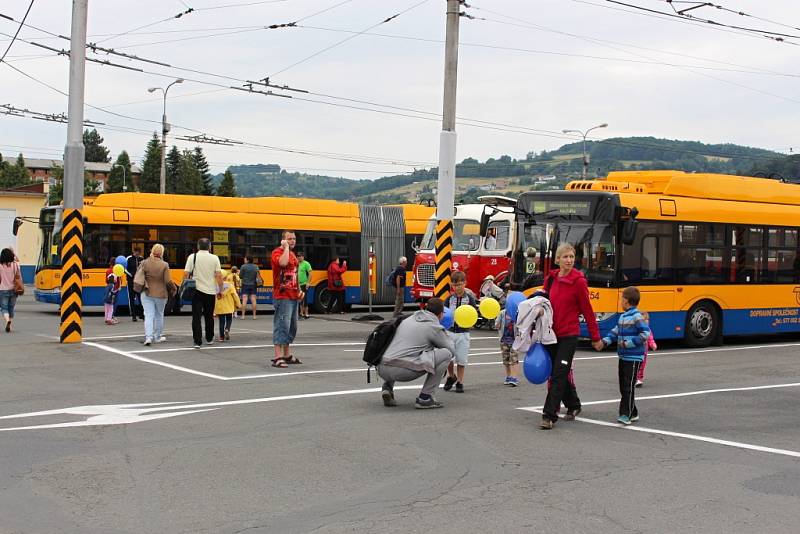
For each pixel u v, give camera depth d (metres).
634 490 7.36
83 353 16.41
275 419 10.28
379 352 11.05
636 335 10.28
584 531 6.21
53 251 28.94
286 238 15.06
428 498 7.02
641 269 18.89
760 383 14.05
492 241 27.11
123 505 6.75
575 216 18.95
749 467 8.27
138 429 9.64
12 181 122.75
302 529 6.20
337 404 11.38
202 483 7.41
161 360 15.66
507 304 13.31
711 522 6.47
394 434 9.50
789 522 6.49
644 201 19.03
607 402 11.98
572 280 9.95
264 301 30.27
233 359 15.94
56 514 6.50
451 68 20.39
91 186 108.88
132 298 25.25
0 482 7.38
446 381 12.79
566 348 9.93
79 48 17.81
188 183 122.00
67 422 10.01
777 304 21.36
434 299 11.17
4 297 21.64
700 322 20.00
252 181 171.88
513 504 6.88
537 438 9.45
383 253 32.91
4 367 14.57
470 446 8.98
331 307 31.78
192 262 17.97
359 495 7.09
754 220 20.95
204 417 10.37
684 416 10.97
